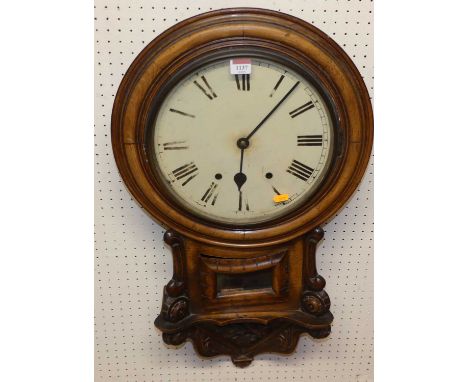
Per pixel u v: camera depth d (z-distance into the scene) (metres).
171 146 1.29
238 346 1.47
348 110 1.28
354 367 1.59
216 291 1.38
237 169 1.32
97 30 1.34
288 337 1.46
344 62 1.27
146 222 1.46
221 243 1.34
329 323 1.38
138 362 1.55
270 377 1.59
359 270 1.52
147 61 1.25
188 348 1.56
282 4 1.35
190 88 1.26
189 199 1.33
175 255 1.36
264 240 1.35
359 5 1.37
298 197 1.34
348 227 1.50
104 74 1.37
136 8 1.34
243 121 1.29
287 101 1.28
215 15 1.24
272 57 1.24
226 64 1.25
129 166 1.29
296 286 1.38
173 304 1.37
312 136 1.30
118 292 1.50
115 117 1.27
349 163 1.31
